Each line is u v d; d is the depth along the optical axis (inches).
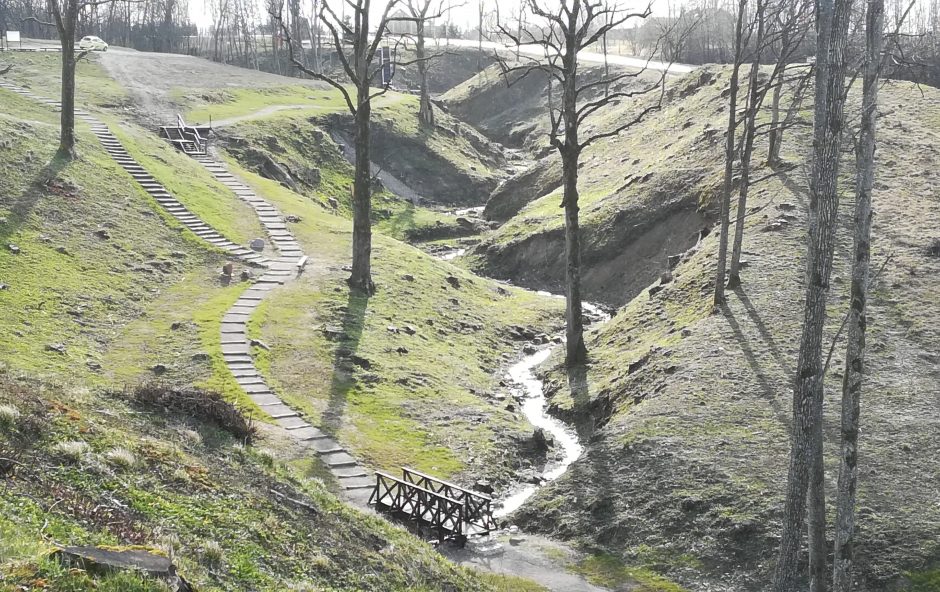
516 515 1124.5
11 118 2212.1
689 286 1748.3
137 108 3154.5
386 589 719.7
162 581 473.1
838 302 1512.1
